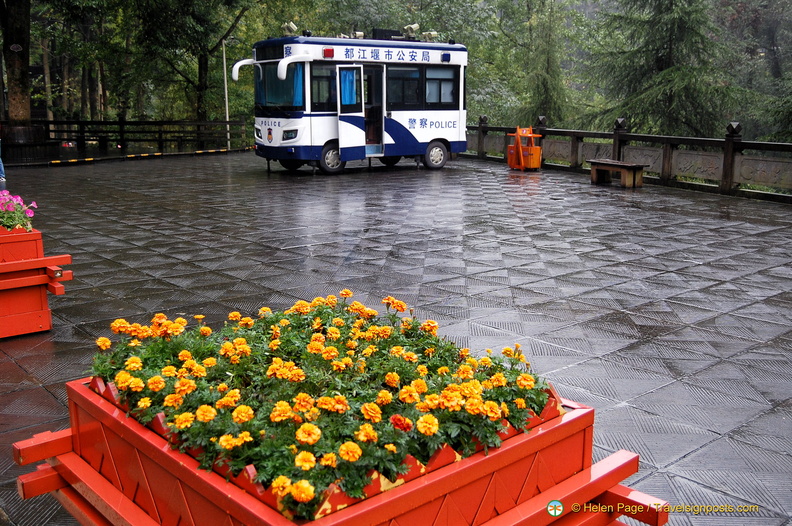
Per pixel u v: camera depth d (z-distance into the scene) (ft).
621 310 21.98
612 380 16.42
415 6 106.52
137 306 22.50
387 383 9.33
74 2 72.08
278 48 57.88
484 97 99.66
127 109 119.44
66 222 37.86
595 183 54.03
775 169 44.52
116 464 9.12
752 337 19.49
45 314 19.86
